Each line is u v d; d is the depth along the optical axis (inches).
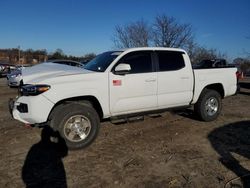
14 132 255.3
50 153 204.8
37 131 257.0
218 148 211.5
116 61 232.2
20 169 178.4
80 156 198.8
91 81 217.5
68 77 210.7
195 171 172.4
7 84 724.7
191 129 263.0
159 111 259.9
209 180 160.6
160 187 153.6
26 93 205.5
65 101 216.1
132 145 219.9
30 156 199.2
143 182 159.3
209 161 187.3
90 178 165.3
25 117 204.2
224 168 176.2
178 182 158.6
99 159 192.9
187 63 271.4
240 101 438.9
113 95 227.8
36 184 159.5
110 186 155.8
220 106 296.4
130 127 270.1
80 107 210.2
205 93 285.4
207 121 289.6
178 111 330.6
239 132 252.2
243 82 813.2
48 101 201.9
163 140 231.1
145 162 186.5
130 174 169.5
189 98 273.0
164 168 177.0
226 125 276.8
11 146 219.3
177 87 262.7
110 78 225.6
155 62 251.8
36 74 221.6
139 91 239.9
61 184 158.9
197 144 220.8
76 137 210.8
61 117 204.2
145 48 250.5
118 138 237.5
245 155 197.2
